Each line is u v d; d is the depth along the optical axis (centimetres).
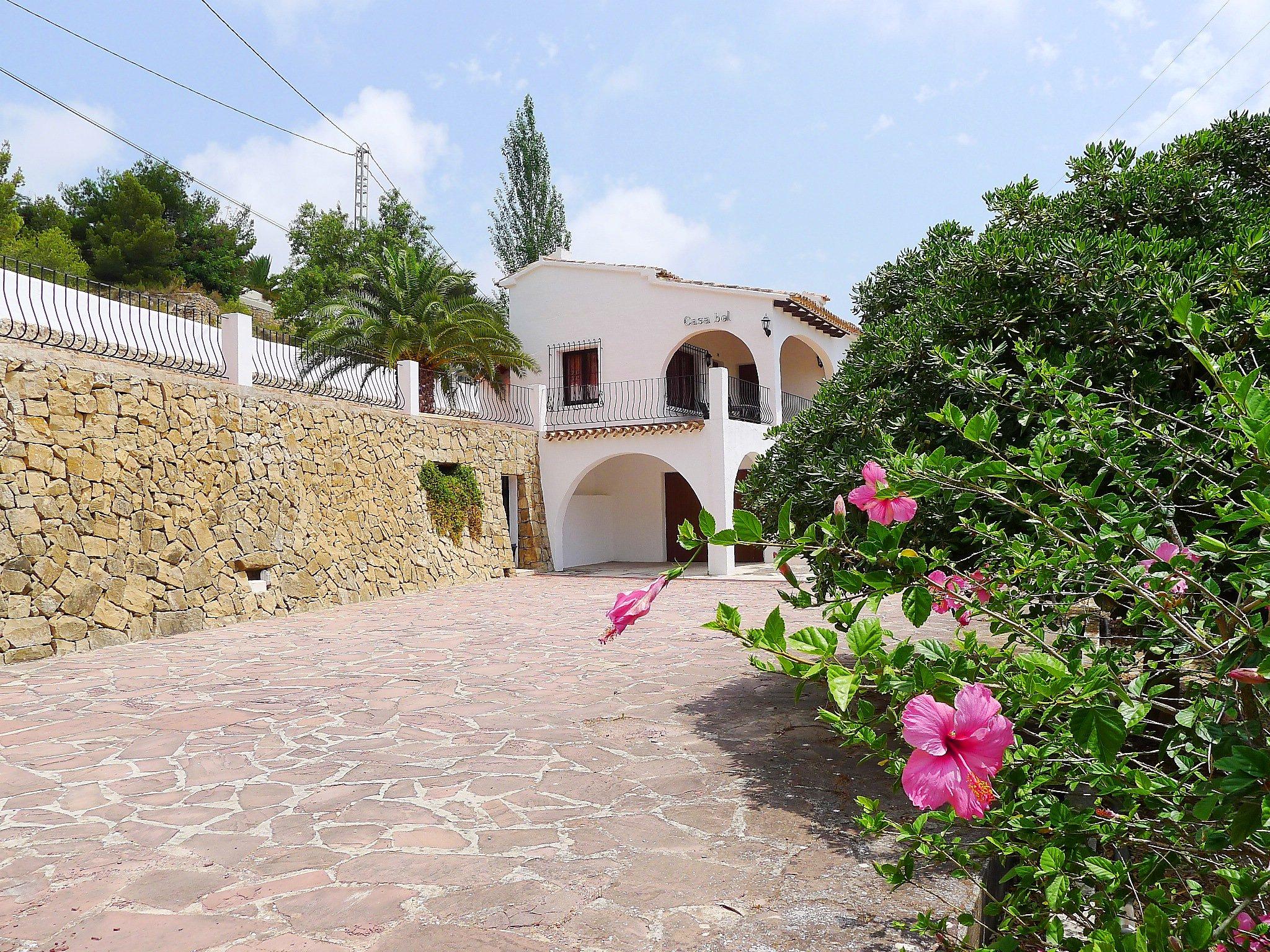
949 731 117
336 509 1155
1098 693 142
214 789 403
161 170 2984
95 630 803
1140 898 159
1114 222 412
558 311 1875
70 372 797
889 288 529
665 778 414
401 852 325
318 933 261
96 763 446
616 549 1930
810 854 318
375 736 498
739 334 1698
